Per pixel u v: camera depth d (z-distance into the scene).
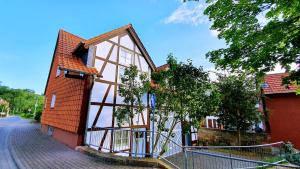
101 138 8.67
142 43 11.92
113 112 9.42
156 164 5.88
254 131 13.12
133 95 8.77
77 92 8.97
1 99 57.81
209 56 6.27
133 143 10.35
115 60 10.18
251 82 11.64
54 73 14.02
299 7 4.25
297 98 12.70
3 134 11.67
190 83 8.21
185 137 13.64
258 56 5.23
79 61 9.27
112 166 5.73
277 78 14.39
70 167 5.50
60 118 10.27
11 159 6.29
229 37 5.73
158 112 8.84
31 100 61.69
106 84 9.41
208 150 12.82
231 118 12.10
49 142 9.55
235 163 9.38
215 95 8.70
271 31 4.79
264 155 11.22
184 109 8.38
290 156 9.50
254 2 5.07
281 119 12.92
